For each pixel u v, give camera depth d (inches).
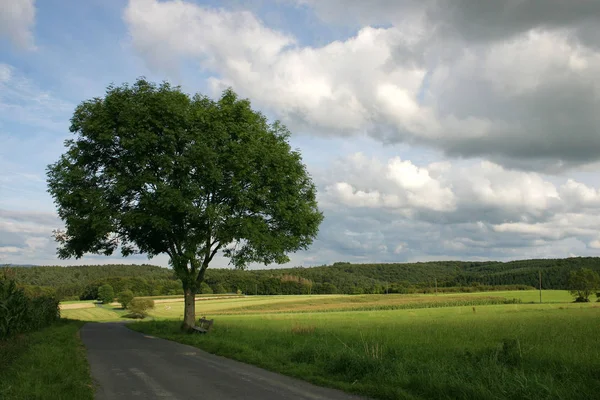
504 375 402.9
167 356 653.3
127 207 1055.0
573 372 430.0
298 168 1117.7
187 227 1042.1
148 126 968.9
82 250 1163.3
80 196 980.6
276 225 1122.7
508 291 5974.4
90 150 1026.7
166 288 5866.1
